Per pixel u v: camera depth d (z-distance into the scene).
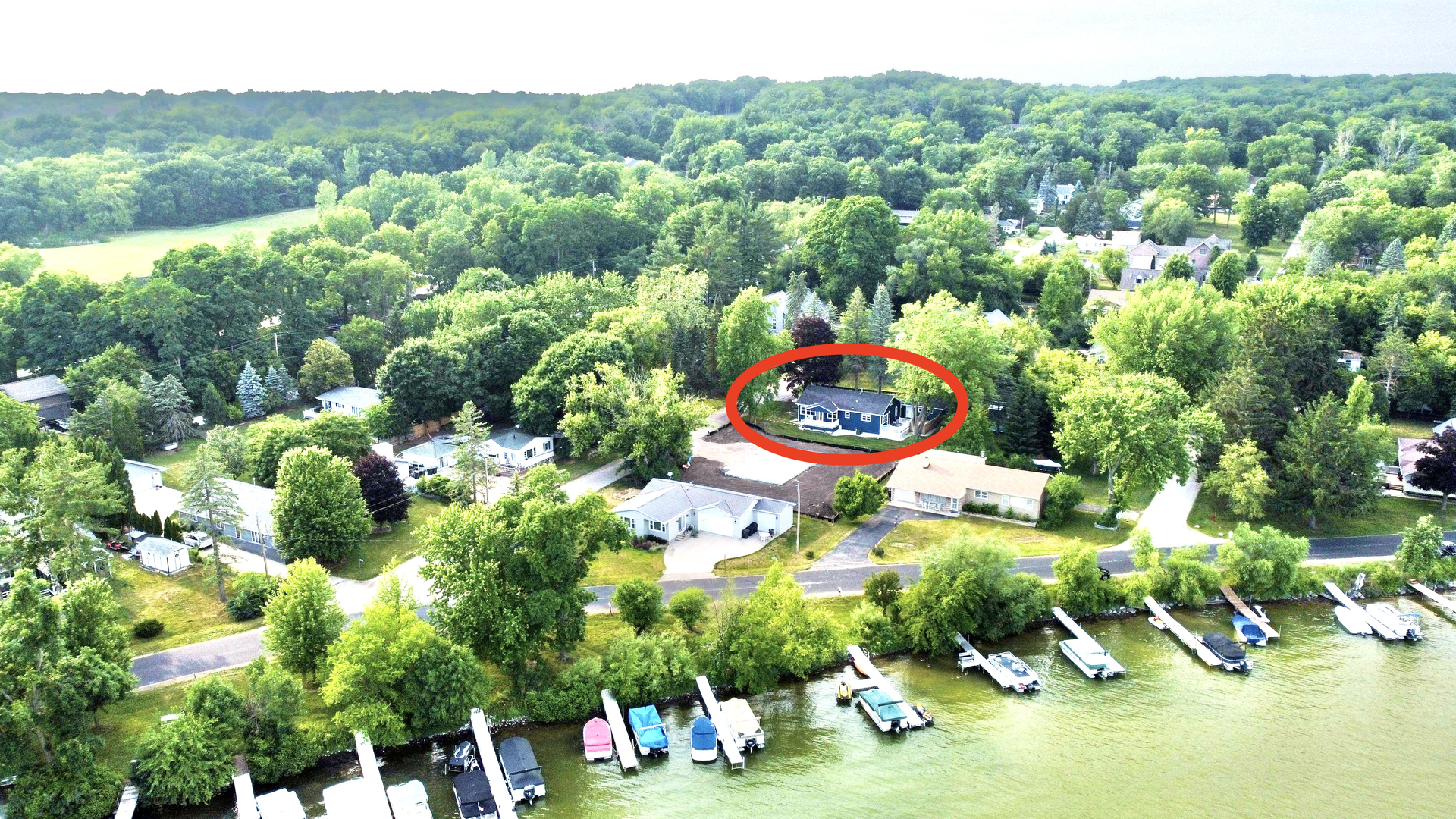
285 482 78.88
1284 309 115.06
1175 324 109.50
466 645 62.88
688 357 122.19
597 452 108.19
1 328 119.44
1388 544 86.81
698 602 69.25
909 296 156.00
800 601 67.94
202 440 112.25
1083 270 168.62
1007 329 116.88
